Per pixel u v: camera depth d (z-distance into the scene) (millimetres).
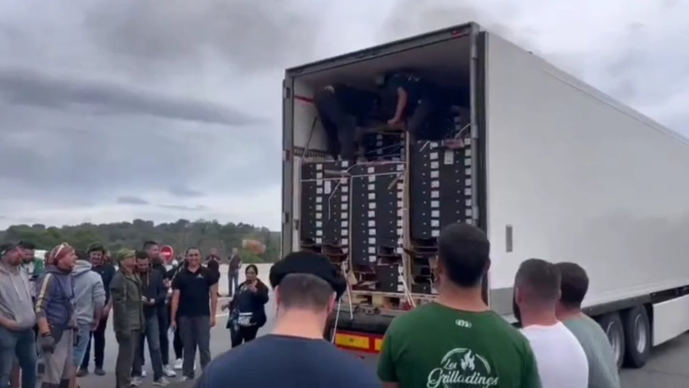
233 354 1655
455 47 5836
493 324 2211
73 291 6051
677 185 10484
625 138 8352
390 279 6012
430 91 6676
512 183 5621
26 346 6004
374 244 6145
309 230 6633
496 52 5488
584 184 7094
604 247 7547
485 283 5168
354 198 6324
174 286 7379
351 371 1627
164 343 8031
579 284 2967
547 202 6238
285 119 6723
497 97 5457
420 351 2158
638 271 8641
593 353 2814
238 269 18984
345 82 6957
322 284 1778
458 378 2121
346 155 6859
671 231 10109
